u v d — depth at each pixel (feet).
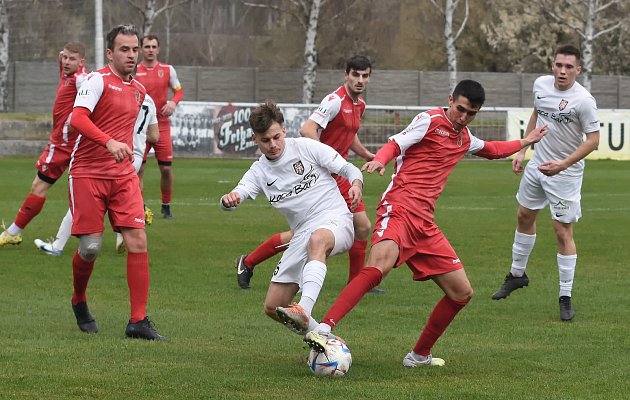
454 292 41.04
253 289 61.72
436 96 284.61
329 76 281.33
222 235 87.86
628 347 45.65
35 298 57.36
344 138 61.87
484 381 38.50
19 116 203.82
